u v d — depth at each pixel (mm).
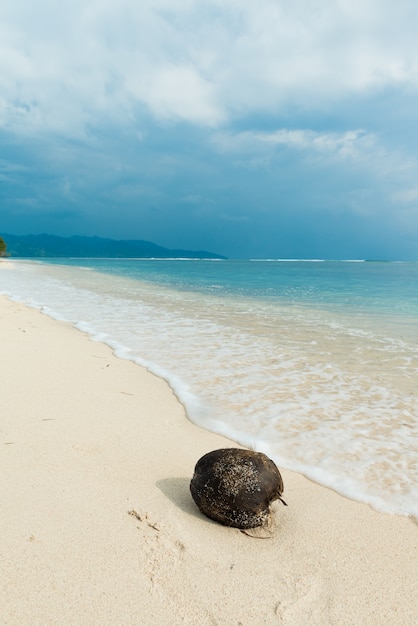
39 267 50812
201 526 3129
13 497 3270
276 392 6105
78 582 2490
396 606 2475
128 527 3020
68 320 11609
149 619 2287
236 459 3330
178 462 4078
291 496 3635
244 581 2607
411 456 4320
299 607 2438
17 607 2289
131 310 13938
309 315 13516
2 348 7746
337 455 4332
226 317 12797
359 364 7582
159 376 6734
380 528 3215
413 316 13438
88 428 4645
